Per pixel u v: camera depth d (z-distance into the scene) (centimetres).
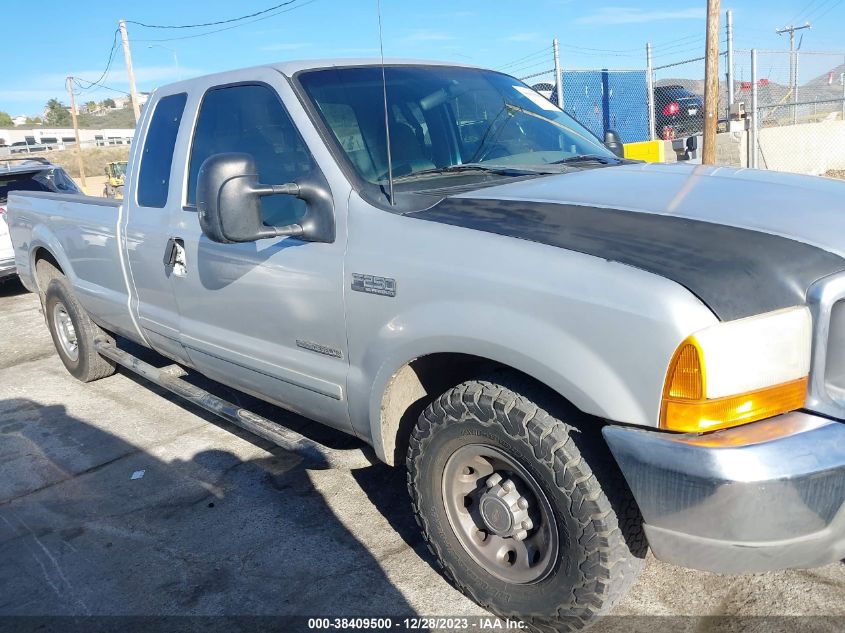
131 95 2627
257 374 339
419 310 250
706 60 1138
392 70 347
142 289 416
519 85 396
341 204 281
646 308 197
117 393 542
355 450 313
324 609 280
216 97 358
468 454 253
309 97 311
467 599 279
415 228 256
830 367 202
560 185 276
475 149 332
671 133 1581
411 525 335
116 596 299
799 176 290
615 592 228
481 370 275
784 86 1523
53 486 402
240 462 412
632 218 232
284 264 302
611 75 1499
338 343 289
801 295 199
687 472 193
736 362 192
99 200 466
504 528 246
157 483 395
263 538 333
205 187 254
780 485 188
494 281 229
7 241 962
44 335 751
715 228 219
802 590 269
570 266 215
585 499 220
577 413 226
